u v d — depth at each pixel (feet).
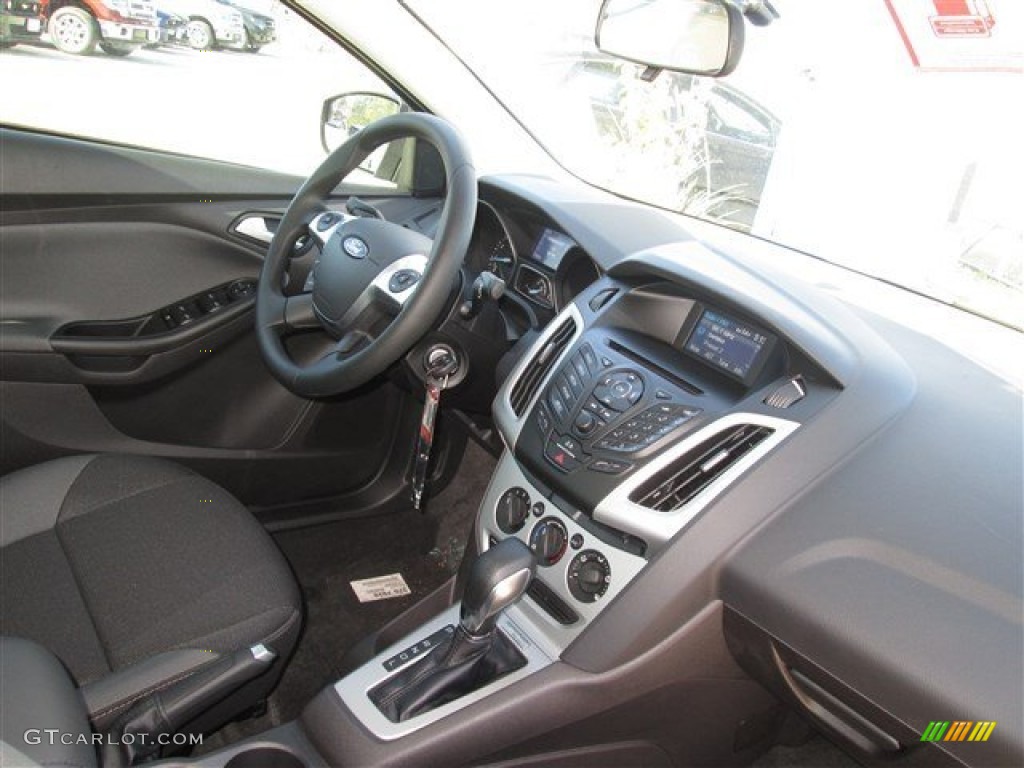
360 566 6.50
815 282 4.92
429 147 6.10
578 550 3.97
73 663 3.76
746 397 3.83
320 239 5.08
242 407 6.05
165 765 3.36
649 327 4.36
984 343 4.39
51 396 5.29
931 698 3.04
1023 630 3.00
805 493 3.54
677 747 4.37
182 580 4.15
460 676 3.76
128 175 5.55
